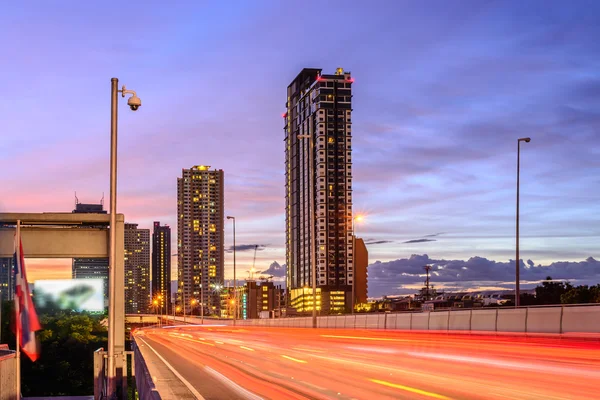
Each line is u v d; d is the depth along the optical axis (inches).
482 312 1567.4
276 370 967.6
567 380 713.6
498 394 619.8
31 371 2738.7
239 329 3907.5
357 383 754.8
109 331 970.1
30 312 973.8
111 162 994.1
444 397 609.3
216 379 879.1
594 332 1190.3
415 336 1706.4
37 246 1075.3
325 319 2768.2
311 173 2556.6
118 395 1046.4
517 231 2009.1
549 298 4768.7
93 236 1090.7
